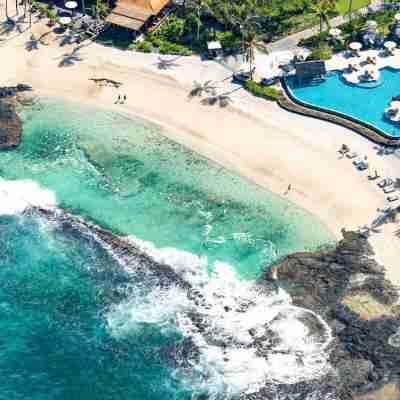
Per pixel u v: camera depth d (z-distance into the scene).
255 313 109.06
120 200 126.69
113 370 103.50
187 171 130.25
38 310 110.94
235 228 121.19
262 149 132.12
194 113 139.50
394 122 133.75
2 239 120.56
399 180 124.19
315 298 109.75
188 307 110.25
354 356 102.62
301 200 123.62
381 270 111.94
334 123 135.62
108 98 143.75
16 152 135.62
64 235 121.12
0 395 100.88
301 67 141.50
